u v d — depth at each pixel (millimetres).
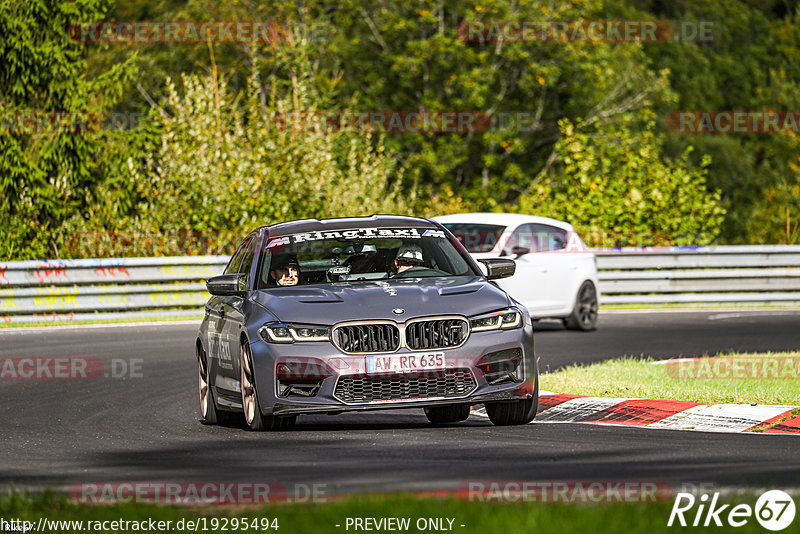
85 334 71875
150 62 161250
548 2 163375
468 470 28062
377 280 38156
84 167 111188
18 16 113062
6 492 26297
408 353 34906
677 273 93375
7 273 78812
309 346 35000
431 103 160375
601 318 82188
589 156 111188
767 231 130625
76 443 36000
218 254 98625
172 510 22562
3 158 105250
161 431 38531
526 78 161875
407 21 162125
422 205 125812
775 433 35250
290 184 106688
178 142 103938
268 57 151000
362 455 31188
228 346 38406
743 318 80938
